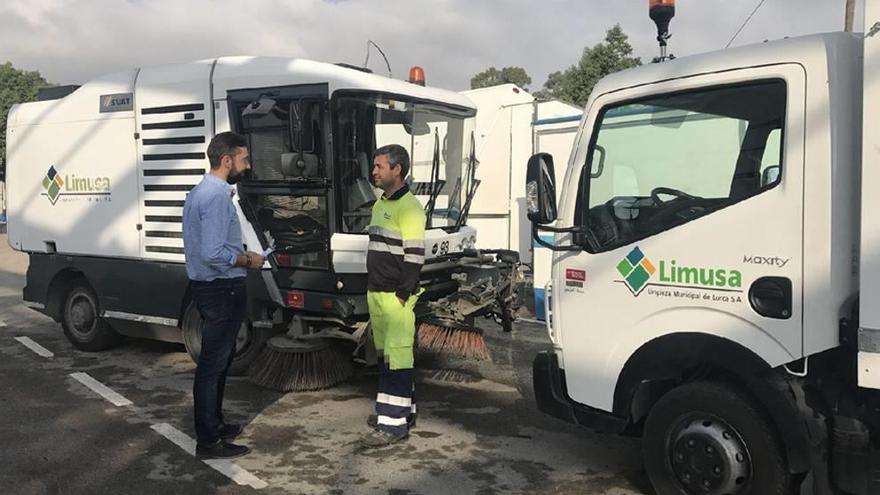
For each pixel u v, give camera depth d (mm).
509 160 10758
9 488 3957
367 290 5133
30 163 7301
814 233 3074
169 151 6148
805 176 3092
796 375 3205
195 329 6246
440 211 6191
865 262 2877
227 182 4445
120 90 6438
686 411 3490
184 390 5891
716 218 3346
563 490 4008
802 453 3139
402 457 4484
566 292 3967
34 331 8297
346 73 5293
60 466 4281
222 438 4520
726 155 3369
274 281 5629
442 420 5238
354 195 5344
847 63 3062
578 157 3902
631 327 3678
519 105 10641
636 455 4551
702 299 3404
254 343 6074
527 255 10641
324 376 5773
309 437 4812
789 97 3133
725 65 3350
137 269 6492
